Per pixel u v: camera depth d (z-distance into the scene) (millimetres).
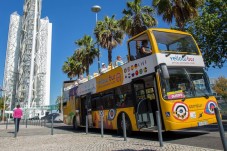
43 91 135875
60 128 22953
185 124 9211
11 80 135875
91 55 39562
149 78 10812
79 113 18031
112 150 7730
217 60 25875
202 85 10281
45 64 140000
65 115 21609
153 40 10359
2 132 19469
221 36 24984
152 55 10227
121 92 12461
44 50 141375
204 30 25062
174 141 9695
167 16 23219
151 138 11031
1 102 97938
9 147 9836
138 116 10945
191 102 9570
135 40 11531
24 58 130625
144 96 11172
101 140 10766
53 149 8641
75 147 8906
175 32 11047
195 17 23484
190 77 10117
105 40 31469
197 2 22844
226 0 24828
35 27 130875
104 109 14242
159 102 9555
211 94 10227
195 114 9492
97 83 15359
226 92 55688
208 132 11992
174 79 9719
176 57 10234
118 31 32000
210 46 25672
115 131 16219
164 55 10086
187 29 26203
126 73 12062
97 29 32531
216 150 6895
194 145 8391
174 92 9445
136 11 26219
